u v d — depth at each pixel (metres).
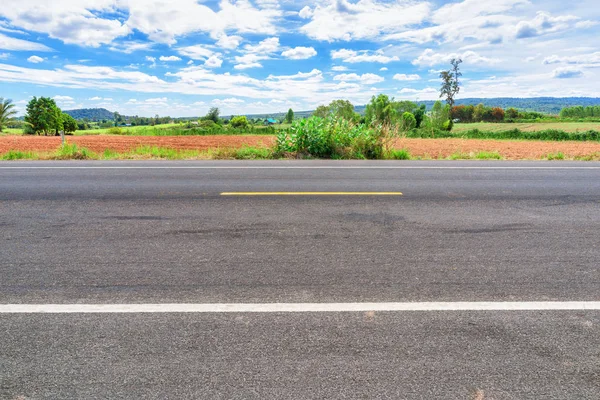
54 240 4.69
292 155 13.85
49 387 2.22
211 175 9.38
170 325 2.85
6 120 78.25
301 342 2.64
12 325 2.86
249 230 5.07
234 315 2.99
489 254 4.23
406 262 4.01
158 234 4.92
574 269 3.84
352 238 4.75
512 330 2.79
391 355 2.50
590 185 8.12
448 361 2.45
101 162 12.08
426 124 77.88
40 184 8.19
